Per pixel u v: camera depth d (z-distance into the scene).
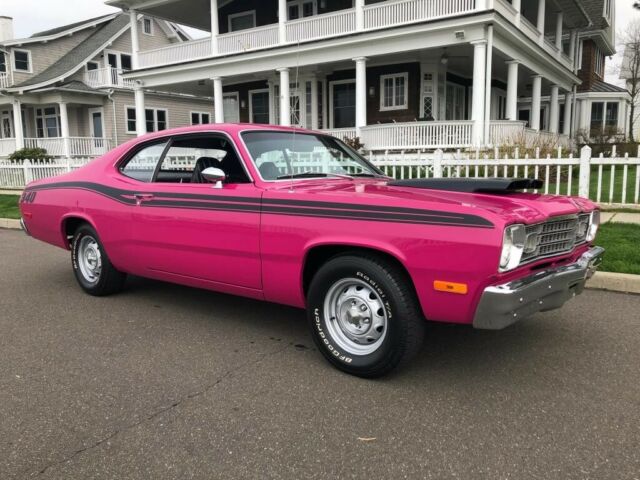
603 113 27.16
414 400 3.15
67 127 26.06
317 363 3.71
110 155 5.16
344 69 20.00
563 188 10.95
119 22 29.83
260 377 3.48
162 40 31.81
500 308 2.91
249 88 23.12
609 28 29.66
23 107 29.95
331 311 3.56
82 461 2.56
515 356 3.80
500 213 2.98
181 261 4.34
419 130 15.36
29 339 4.19
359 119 16.41
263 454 2.61
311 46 16.45
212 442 2.72
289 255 3.61
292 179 4.05
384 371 3.34
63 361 3.75
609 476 2.41
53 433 2.81
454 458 2.56
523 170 10.14
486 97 14.42
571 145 22.86
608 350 3.89
